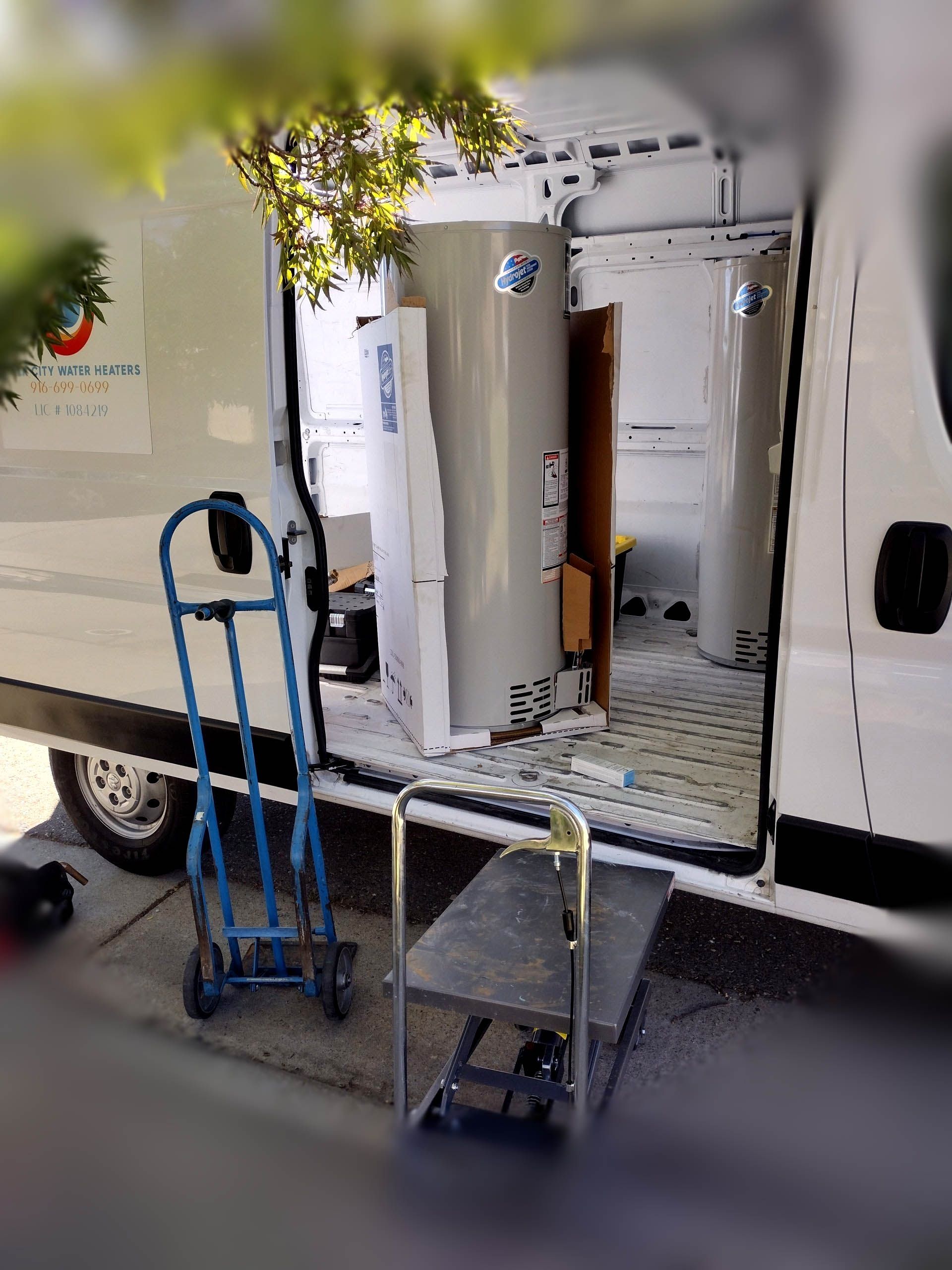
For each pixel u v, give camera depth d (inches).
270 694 119.6
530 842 78.7
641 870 103.0
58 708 138.5
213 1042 111.7
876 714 85.3
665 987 119.8
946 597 80.9
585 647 137.6
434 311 121.9
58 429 127.2
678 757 128.4
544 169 175.6
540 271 122.3
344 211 98.9
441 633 124.3
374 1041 112.3
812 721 88.0
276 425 112.0
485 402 123.5
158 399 118.0
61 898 129.1
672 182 172.6
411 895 142.7
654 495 193.2
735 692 156.7
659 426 188.2
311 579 120.0
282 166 94.7
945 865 83.9
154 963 127.2
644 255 178.4
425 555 121.4
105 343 119.7
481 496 126.6
